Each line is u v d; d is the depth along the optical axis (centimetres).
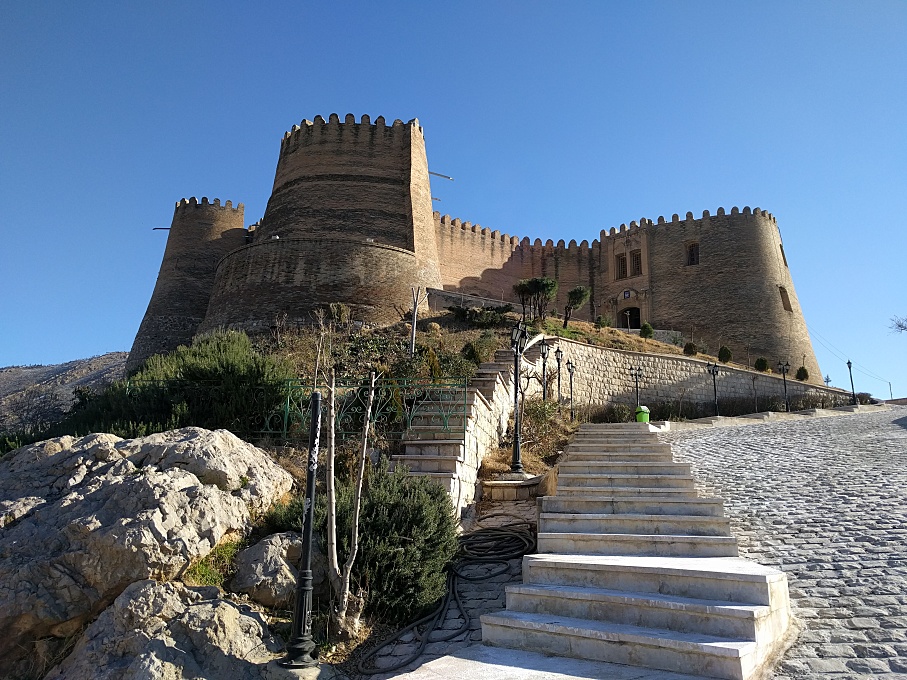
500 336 3152
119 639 664
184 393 1266
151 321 4781
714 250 5338
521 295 3697
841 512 903
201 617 689
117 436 1027
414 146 4644
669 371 3130
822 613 631
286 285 3625
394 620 789
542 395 2255
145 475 809
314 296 3603
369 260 3756
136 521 744
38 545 746
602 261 5931
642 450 1295
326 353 1822
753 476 1166
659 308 5453
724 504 995
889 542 775
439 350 2298
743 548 803
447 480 1060
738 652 520
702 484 1133
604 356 2908
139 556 722
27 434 1210
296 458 1097
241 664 665
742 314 5091
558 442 1780
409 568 805
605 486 1023
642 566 690
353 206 4403
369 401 891
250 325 3581
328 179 4453
